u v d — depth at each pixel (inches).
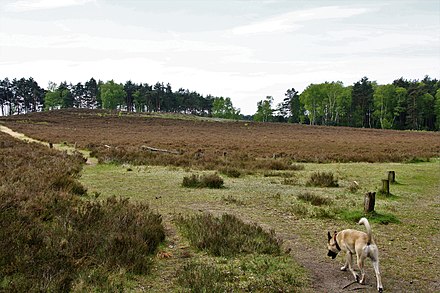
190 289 222.7
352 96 4377.5
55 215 339.3
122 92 5310.0
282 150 1326.3
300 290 236.1
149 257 271.7
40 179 477.7
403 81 4926.2
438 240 349.4
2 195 354.6
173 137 1903.3
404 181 702.5
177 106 5792.3
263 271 259.0
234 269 260.4
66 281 214.1
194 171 791.7
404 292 239.9
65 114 3796.8
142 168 823.1
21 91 5374.0
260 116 5364.2
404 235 363.3
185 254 287.0
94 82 6067.9
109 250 261.9
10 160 689.0
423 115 4183.1
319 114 4724.4
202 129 2733.8
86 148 1282.0
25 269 222.4
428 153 1268.5
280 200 507.2
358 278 257.6
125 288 223.6
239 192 561.3
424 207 485.1
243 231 332.8
